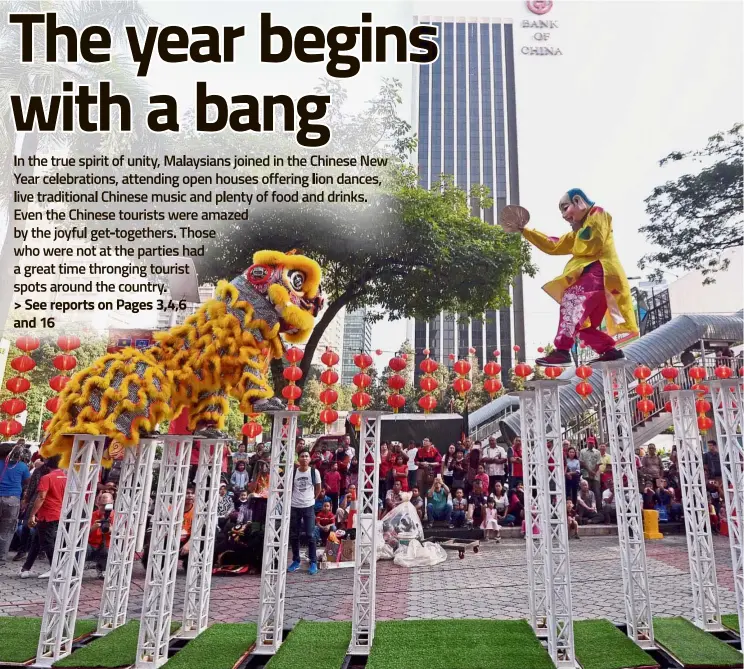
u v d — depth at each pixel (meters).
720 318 16.81
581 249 5.78
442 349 44.78
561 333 5.60
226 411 5.90
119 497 5.95
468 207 17.06
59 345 5.77
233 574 8.53
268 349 6.12
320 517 9.86
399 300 16.20
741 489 5.17
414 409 26.31
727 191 20.28
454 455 13.02
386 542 9.48
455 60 49.81
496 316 45.09
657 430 15.27
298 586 7.65
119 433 5.21
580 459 13.17
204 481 5.98
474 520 11.56
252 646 5.28
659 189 21.31
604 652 4.96
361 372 5.72
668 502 12.51
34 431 20.20
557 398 5.07
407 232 14.56
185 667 4.79
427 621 5.88
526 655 4.87
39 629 5.70
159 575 4.97
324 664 4.79
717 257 20.59
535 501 5.88
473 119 48.16
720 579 8.02
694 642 5.21
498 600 6.87
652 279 21.55
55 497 8.25
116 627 5.77
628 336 5.81
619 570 8.44
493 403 19.89
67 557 5.06
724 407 5.37
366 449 5.77
